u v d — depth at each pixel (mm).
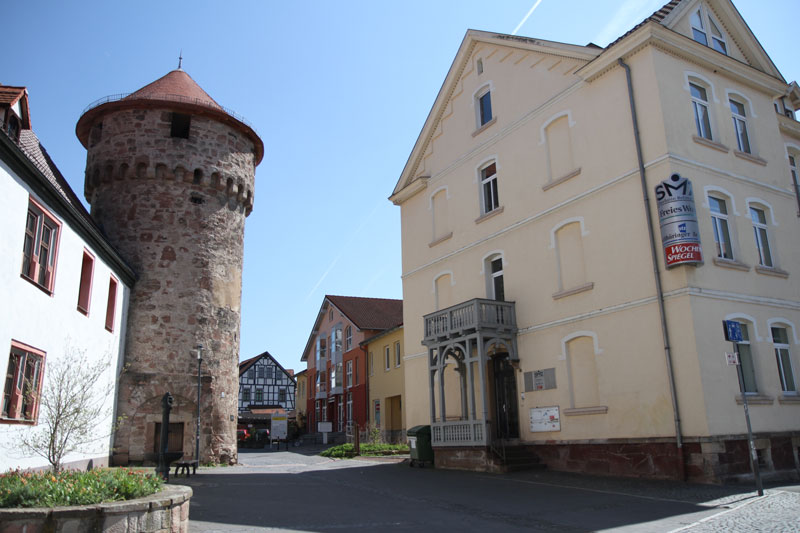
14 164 12547
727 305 15359
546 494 12953
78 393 14812
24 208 13086
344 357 47062
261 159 28875
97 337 18453
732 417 14328
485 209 21922
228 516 10461
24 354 13297
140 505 7418
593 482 14531
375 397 40594
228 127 26078
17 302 12828
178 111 25062
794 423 15711
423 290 24344
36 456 13906
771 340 16109
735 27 19188
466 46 23344
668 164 15570
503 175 21031
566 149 18828
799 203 20422
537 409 18297
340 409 47562
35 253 13984
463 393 21047
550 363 18125
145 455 21453
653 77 16250
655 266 15359
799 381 16438
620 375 15961
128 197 24000
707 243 15555
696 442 13930
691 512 10141
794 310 17125
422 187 25094
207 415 23109
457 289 22469
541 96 19875
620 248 16484
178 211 24281
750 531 8227
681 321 14688
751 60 19625
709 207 16047
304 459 28281
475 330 19047
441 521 9961
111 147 24453
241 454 37062
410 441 21047
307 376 59344
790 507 9930
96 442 18625
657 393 14961
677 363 14625
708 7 18922
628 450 15453
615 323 16312
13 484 7660
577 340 17531
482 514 10641
